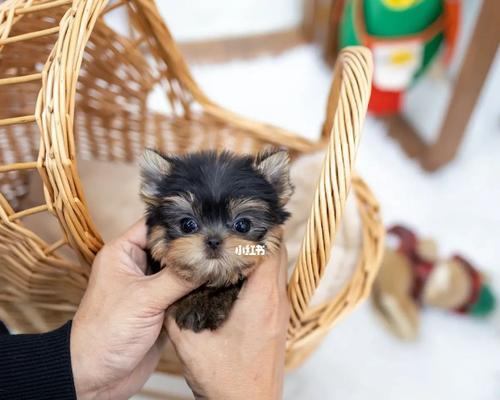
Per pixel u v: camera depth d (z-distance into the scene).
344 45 0.71
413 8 0.61
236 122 0.53
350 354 0.56
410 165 0.70
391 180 0.68
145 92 0.52
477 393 0.53
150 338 0.35
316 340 0.44
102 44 0.47
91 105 0.52
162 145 0.55
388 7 0.61
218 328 0.36
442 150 0.67
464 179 0.68
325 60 0.85
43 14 0.41
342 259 0.47
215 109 0.53
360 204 0.49
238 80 0.82
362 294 0.44
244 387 0.35
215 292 0.37
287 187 0.39
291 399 0.53
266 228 0.37
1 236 0.37
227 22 0.88
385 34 0.64
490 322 0.57
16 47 0.42
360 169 0.69
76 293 0.42
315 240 0.35
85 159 0.55
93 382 0.35
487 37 0.56
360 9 0.64
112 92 0.52
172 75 0.51
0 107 0.45
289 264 0.48
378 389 0.54
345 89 0.36
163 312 0.36
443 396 0.53
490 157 0.70
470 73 0.59
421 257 0.58
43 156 0.34
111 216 0.51
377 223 0.48
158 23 0.47
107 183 0.53
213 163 0.38
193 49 0.87
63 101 0.34
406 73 0.67
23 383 0.34
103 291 0.36
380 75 0.67
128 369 0.35
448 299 0.56
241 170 0.38
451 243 0.62
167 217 0.37
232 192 0.36
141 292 0.35
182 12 0.86
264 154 0.39
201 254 0.35
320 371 0.55
